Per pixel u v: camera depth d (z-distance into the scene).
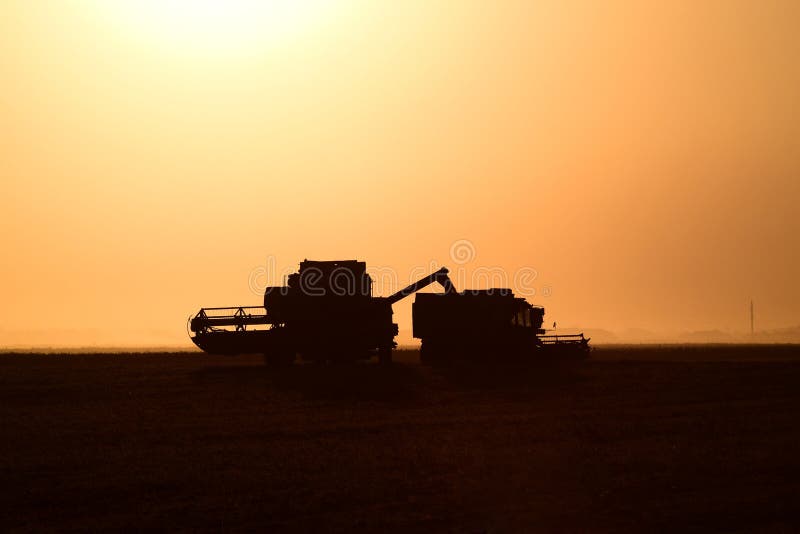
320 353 130.50
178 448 70.56
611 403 95.38
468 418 85.31
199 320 129.62
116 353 172.25
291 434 77.12
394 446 70.25
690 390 105.44
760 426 78.75
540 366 129.75
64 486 57.94
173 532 48.06
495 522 48.97
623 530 47.09
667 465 61.38
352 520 49.38
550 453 66.56
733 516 48.75
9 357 152.50
